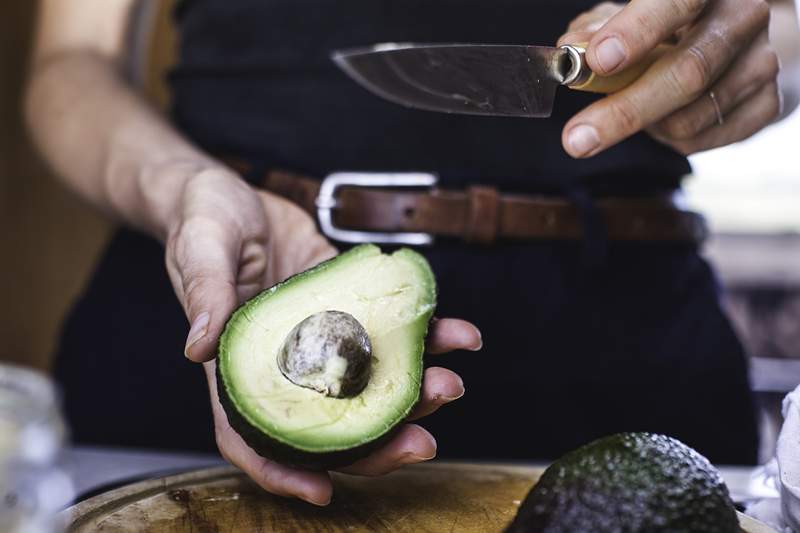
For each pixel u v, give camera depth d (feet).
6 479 1.54
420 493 1.87
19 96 4.46
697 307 2.60
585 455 1.58
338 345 1.64
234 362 1.65
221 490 1.85
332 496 1.85
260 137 2.55
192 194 1.96
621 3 2.55
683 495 1.52
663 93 1.87
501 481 1.93
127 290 2.68
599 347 2.55
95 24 2.89
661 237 2.51
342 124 2.52
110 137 2.47
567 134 1.90
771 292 4.53
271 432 1.59
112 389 2.68
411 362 1.72
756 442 2.68
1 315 4.51
